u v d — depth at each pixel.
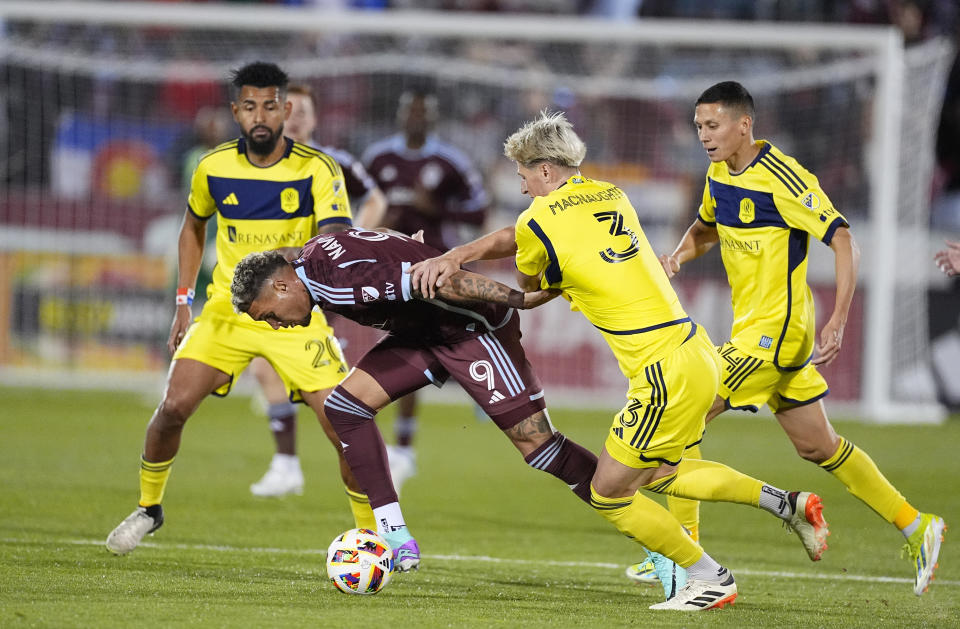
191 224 19.98
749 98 17.53
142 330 47.56
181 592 15.61
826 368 47.16
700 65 60.03
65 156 54.38
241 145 19.58
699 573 15.91
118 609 14.23
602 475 15.84
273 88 18.91
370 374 17.14
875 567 20.47
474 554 20.70
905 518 17.67
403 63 54.50
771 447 38.00
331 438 18.86
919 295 47.25
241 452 33.62
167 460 18.81
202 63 57.31
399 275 15.78
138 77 54.62
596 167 51.53
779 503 16.66
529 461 16.89
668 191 51.22
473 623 14.20
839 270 17.17
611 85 54.12
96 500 24.70
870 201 52.44
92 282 47.66
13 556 18.02
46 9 42.25
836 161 53.91
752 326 18.00
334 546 16.00
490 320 16.73
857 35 42.44
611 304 15.59
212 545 20.20
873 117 53.09
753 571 19.75
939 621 15.38
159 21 42.38
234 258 19.47
